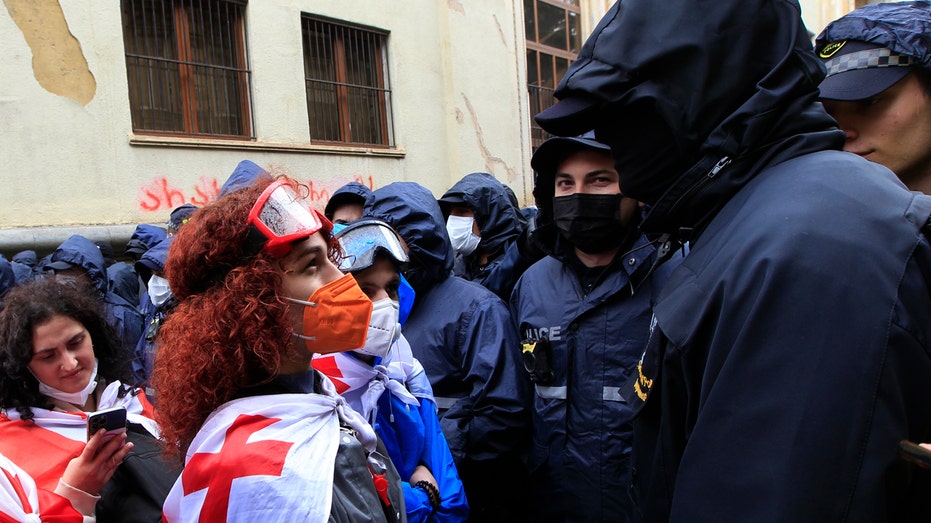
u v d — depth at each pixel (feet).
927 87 3.91
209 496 2.93
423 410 5.95
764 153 3.10
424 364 7.25
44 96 17.81
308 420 3.25
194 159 20.47
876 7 4.18
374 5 25.21
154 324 8.66
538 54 34.50
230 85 21.62
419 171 26.73
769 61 3.12
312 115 23.84
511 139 30.66
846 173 2.76
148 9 19.95
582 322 6.30
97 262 12.71
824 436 2.37
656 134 3.35
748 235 2.78
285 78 22.44
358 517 3.16
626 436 5.80
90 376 5.37
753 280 2.65
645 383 3.60
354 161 24.52
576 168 6.27
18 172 17.42
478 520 7.23
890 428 2.35
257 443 3.01
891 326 2.39
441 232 7.52
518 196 31.07
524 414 6.72
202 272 3.36
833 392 2.39
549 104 35.04
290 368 3.43
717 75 3.09
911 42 3.79
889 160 4.09
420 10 26.89
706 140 3.14
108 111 18.85
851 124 4.19
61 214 18.10
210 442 3.08
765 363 2.53
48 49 17.88
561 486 6.17
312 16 23.48
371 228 5.62
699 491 2.65
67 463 4.82
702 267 3.03
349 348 3.49
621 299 6.15
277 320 3.17
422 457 5.78
